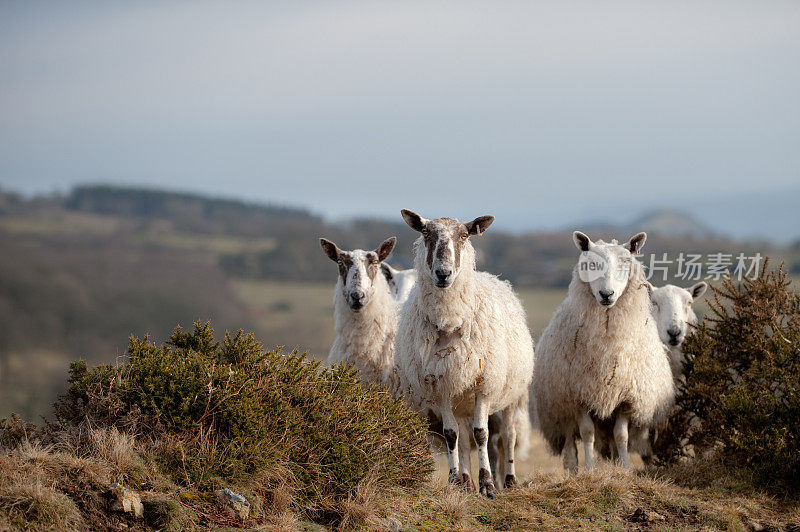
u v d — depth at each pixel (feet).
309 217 519.60
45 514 20.29
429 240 29.32
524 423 37.04
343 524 23.90
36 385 168.55
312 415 26.27
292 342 215.10
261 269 337.11
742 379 34.22
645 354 33.81
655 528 26.30
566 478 30.09
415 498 26.89
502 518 26.53
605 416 34.27
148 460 23.43
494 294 31.30
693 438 35.47
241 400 24.84
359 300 34.71
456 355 29.12
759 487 30.78
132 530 21.12
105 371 25.45
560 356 34.86
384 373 35.73
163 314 244.83
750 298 35.96
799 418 30.71
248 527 22.52
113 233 411.54
